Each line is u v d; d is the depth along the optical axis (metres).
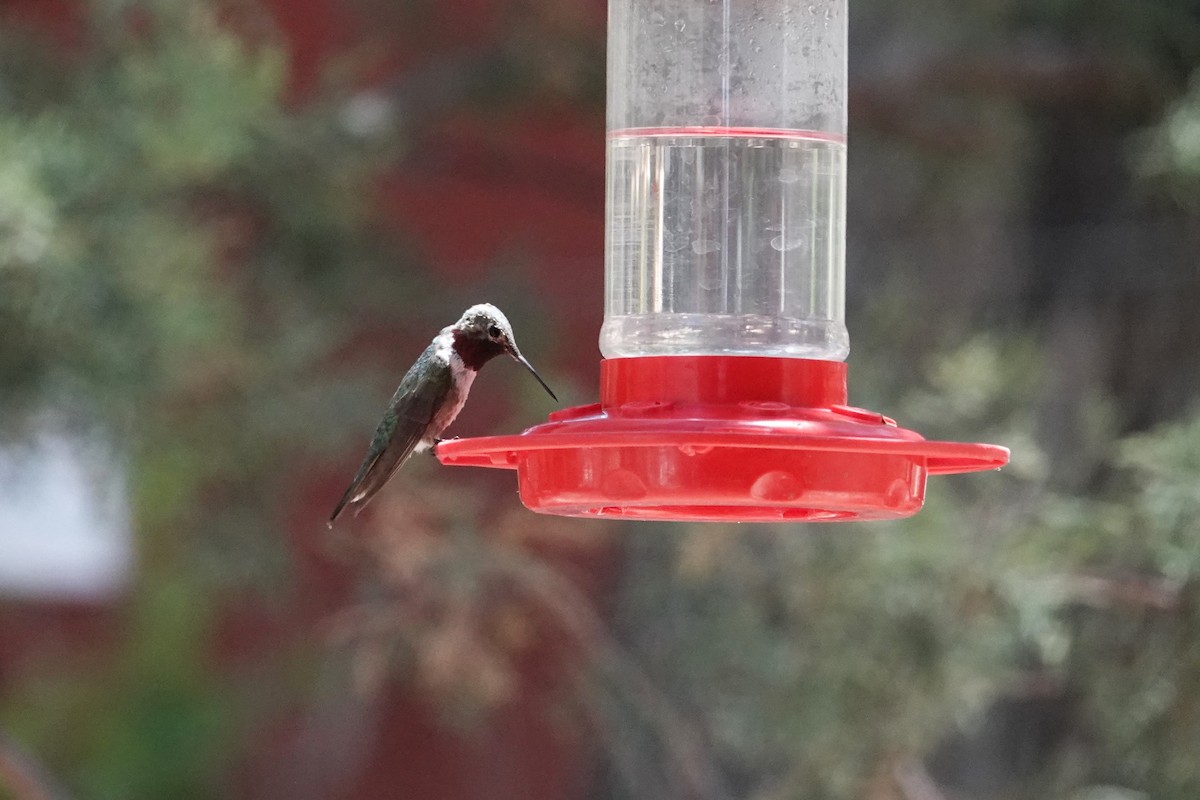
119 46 12.20
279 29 14.54
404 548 12.39
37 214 10.59
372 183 14.31
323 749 17.48
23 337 11.02
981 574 11.34
